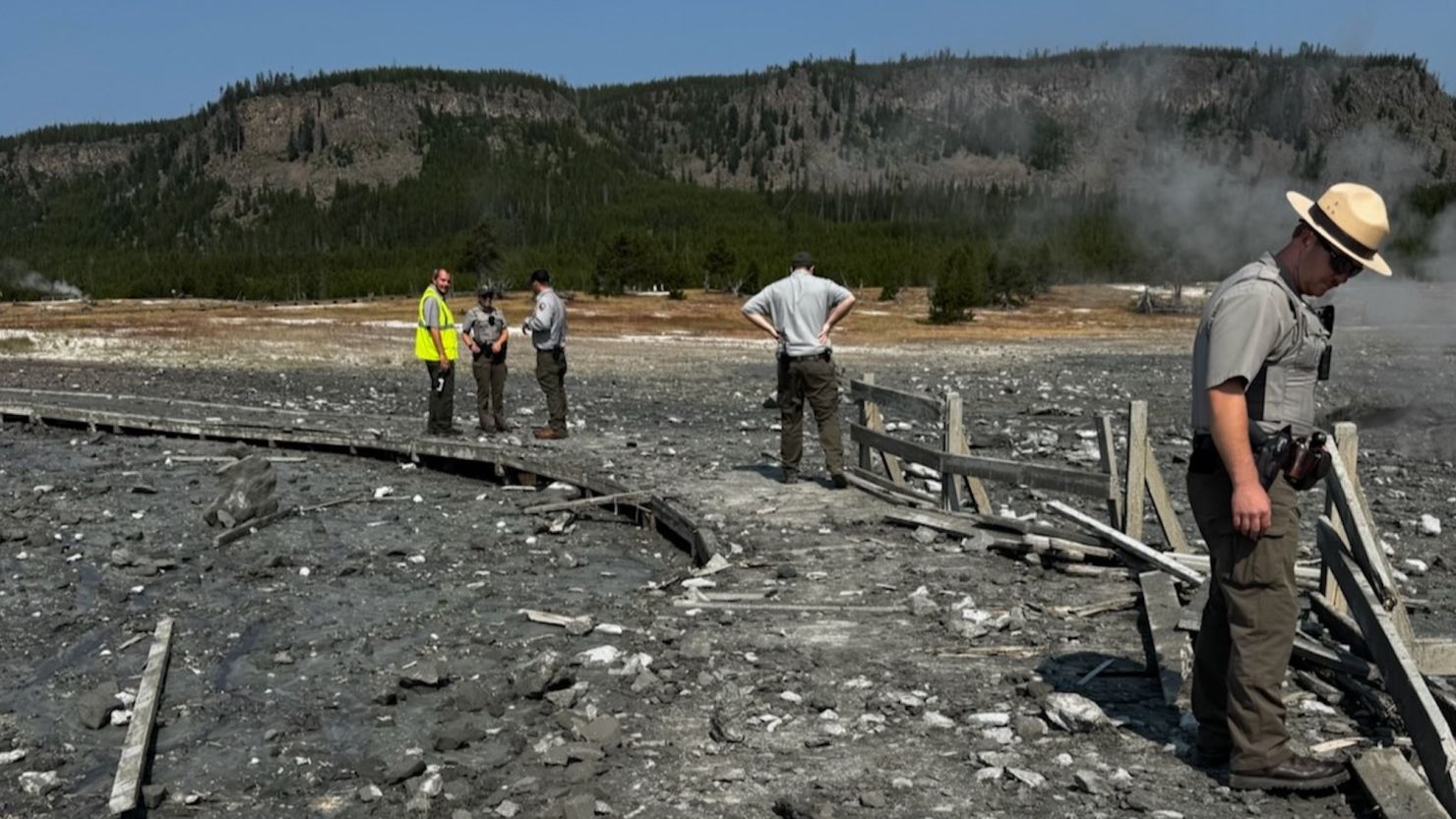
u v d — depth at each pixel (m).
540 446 16.91
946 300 78.25
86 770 6.02
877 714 5.98
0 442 19.23
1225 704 5.14
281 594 9.54
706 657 7.01
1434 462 17.59
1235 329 4.54
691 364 38.75
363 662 7.59
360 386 29.30
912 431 20.73
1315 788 4.82
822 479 13.41
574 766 5.38
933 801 4.94
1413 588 9.36
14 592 9.65
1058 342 58.59
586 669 6.97
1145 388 31.53
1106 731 5.66
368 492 14.53
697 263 142.50
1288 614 4.82
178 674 7.49
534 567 10.48
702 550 10.19
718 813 4.90
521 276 151.88
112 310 89.25
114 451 18.08
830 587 8.63
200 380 30.38
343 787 5.56
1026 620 7.62
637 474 14.01
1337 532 5.82
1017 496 13.96
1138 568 8.62
